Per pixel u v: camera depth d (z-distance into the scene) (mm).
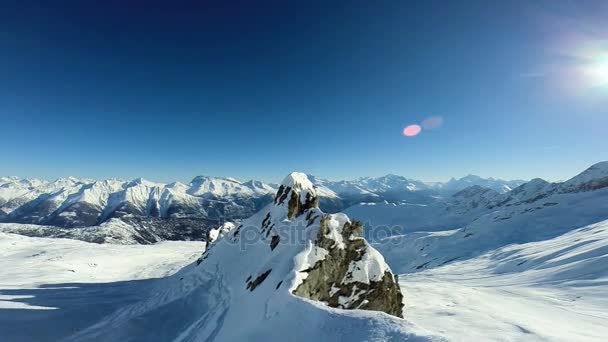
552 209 183625
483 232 171750
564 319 32688
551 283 58250
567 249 83250
